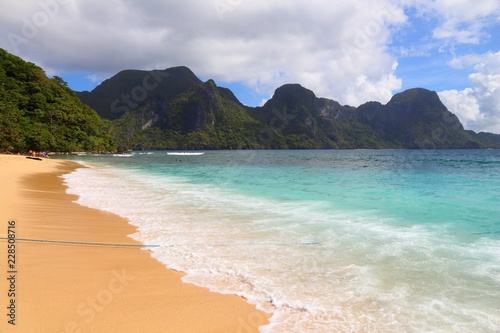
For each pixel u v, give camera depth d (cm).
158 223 825
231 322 349
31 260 507
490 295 418
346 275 484
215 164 4319
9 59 8288
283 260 550
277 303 393
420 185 1809
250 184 1841
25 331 309
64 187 1568
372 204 1145
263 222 842
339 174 2681
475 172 2914
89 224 786
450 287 441
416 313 373
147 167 3553
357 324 348
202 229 764
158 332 324
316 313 371
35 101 7550
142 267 510
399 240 673
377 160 5856
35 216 823
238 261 545
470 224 830
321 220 870
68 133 7625
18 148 5591
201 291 425
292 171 3028
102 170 2994
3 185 1341
